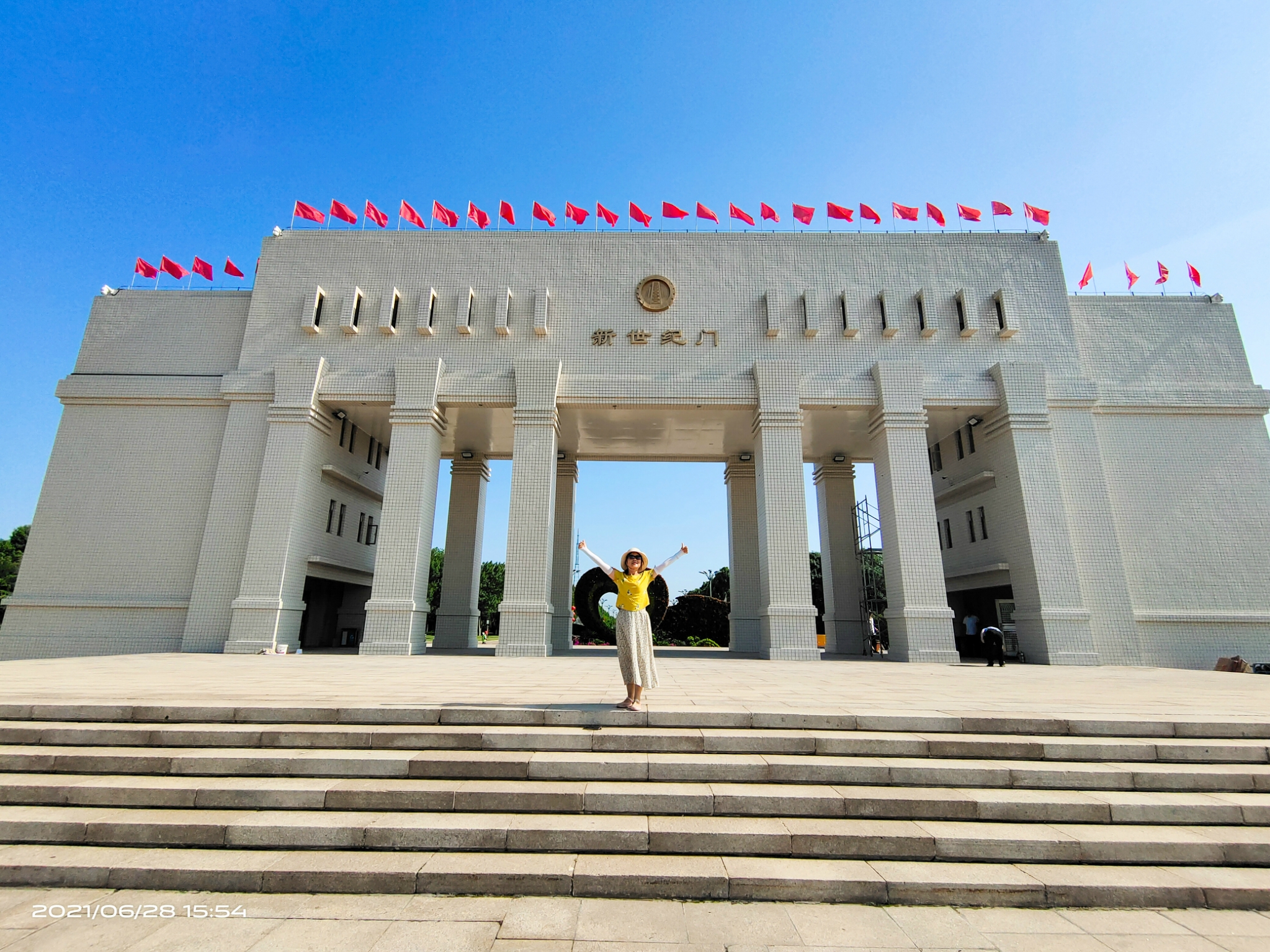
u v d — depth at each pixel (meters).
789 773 4.60
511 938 3.09
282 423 16.61
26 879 3.62
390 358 17.42
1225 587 15.87
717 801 4.24
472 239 18.33
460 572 21.25
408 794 4.25
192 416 17.38
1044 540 15.58
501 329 17.38
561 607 20.62
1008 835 3.96
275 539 15.84
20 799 4.34
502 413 17.89
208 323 18.16
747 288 17.88
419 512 15.92
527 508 15.91
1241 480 16.56
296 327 17.67
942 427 18.97
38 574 16.30
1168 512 16.39
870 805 4.22
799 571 15.50
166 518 16.66
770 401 16.53
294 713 5.40
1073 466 16.36
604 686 7.86
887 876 3.60
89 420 17.33
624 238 18.28
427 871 3.58
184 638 15.55
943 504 20.25
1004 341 17.36
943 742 4.95
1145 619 15.55
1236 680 10.64
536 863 3.72
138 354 17.86
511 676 9.46
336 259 18.17
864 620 21.05
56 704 5.48
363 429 19.94
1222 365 17.52
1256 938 3.21
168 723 5.36
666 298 17.78
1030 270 17.88
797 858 3.84
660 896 3.51
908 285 17.81
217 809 4.26
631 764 4.61
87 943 3.03
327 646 21.39
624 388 17.03
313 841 3.91
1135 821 4.21
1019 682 9.66
